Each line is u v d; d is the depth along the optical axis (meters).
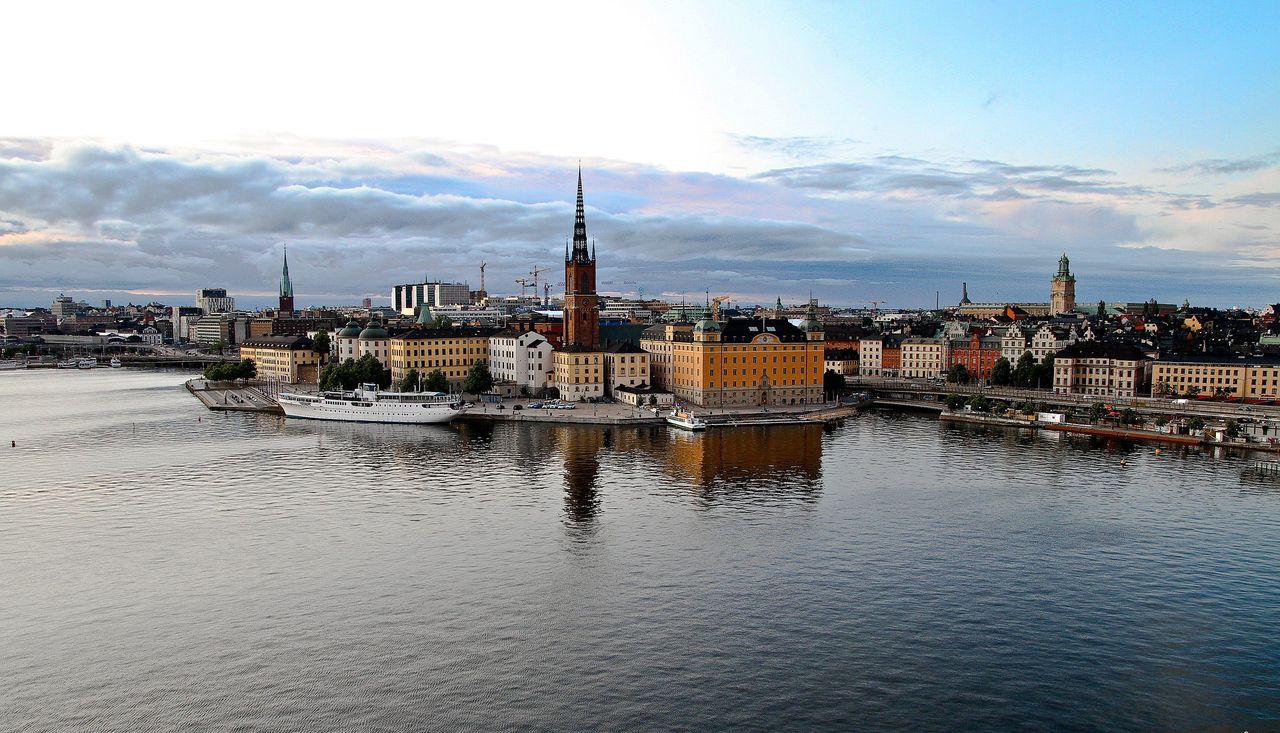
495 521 133.88
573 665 85.19
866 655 88.12
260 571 111.00
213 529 129.50
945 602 101.88
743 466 179.00
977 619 97.12
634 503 145.50
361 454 192.00
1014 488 157.75
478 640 90.62
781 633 92.94
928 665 86.19
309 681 81.88
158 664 85.31
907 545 122.69
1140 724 76.25
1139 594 104.75
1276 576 110.75
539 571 111.12
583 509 141.25
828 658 87.38
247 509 141.00
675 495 151.50
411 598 101.88
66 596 102.81
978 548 121.56
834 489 156.75
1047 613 99.00
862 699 79.56
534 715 76.06
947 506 144.12
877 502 146.88
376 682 81.69
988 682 83.06
